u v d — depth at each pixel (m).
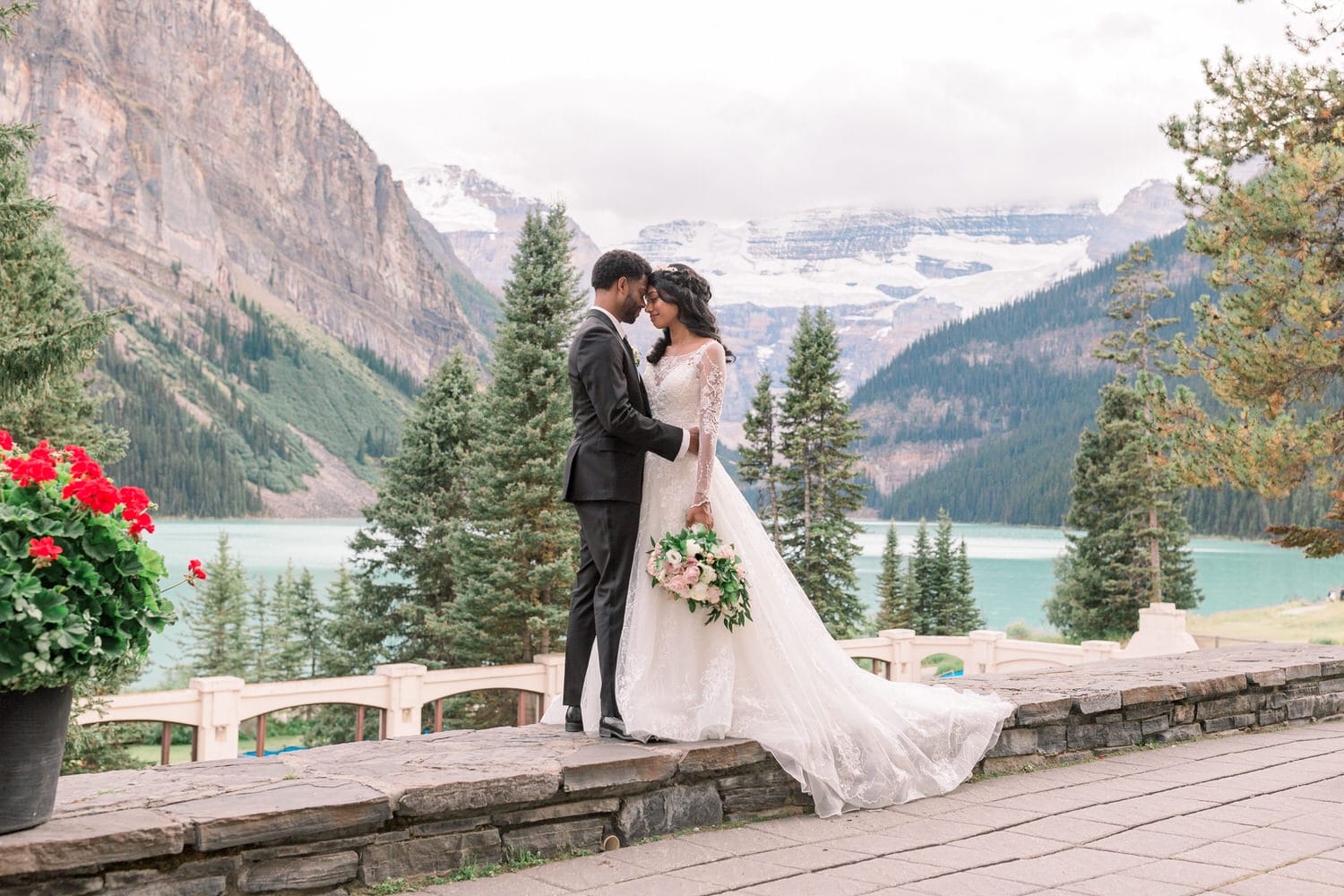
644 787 3.94
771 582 4.55
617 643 4.33
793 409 34.38
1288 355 11.88
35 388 9.18
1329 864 3.53
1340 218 11.88
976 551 136.38
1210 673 6.57
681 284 4.46
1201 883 3.30
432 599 29.89
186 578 3.07
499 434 24.11
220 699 14.34
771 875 3.44
